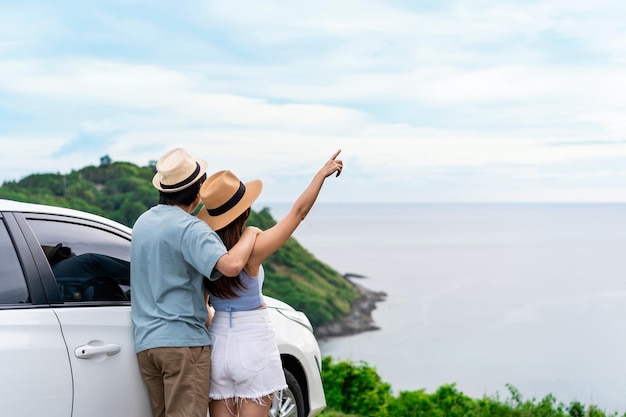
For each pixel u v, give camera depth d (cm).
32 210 451
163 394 468
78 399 433
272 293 9294
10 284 423
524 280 19088
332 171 468
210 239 446
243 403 467
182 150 470
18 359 410
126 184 7575
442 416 1024
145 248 455
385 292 17012
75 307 447
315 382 595
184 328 451
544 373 11888
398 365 11894
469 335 13962
